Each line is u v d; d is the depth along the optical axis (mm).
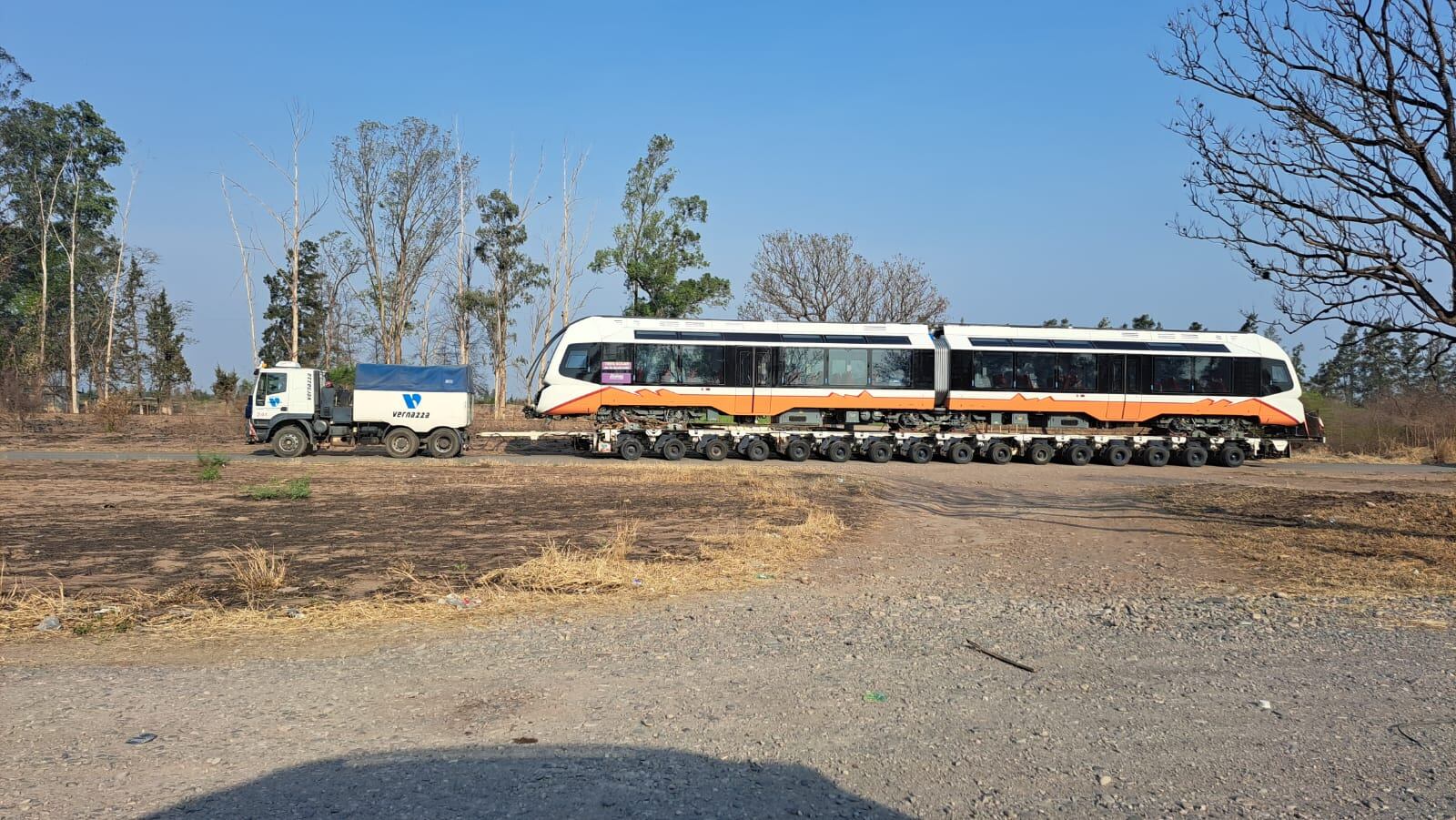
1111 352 30172
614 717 5293
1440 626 7828
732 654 6785
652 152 41656
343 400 28234
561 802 4070
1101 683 6082
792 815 3990
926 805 4133
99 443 31406
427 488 19516
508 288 46938
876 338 29484
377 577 9953
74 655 6715
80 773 4344
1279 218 12047
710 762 4609
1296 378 31000
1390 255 11719
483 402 57812
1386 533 14102
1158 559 12281
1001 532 15047
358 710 5395
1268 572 11102
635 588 9617
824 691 5855
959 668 6453
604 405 28766
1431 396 39250
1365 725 5238
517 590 9344
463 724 5141
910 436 29500
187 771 4383
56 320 54031
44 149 51875
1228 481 25516
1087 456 30266
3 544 11781
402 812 3936
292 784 4234
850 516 16516
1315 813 4082
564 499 17875
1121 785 4387
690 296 41625
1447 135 11555
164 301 60406
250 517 14617
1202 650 7016
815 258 50469
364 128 44125
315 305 61719
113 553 11180
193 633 7410
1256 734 5105
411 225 45594
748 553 11953
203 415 49281
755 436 29312
